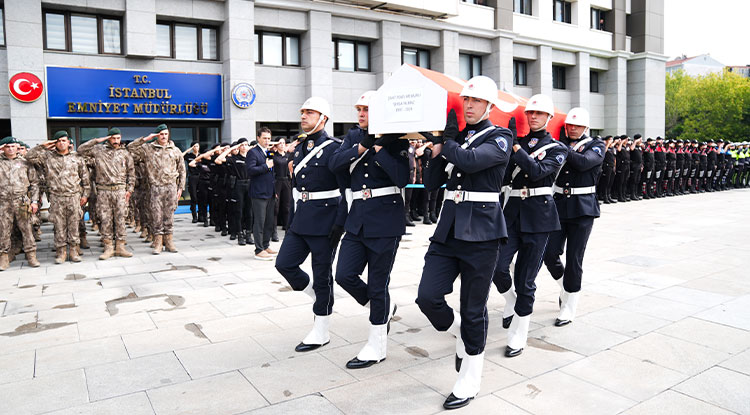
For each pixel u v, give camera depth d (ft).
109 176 27.68
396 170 13.05
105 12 47.06
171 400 11.46
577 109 16.74
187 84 50.06
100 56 46.75
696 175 67.26
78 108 45.39
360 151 12.88
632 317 16.93
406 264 25.86
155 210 29.07
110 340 15.30
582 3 81.61
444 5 61.21
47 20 45.55
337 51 59.21
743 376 12.38
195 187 43.78
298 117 56.34
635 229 36.70
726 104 167.02
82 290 21.08
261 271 24.52
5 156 25.40
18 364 13.56
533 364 13.35
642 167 59.06
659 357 13.62
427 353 14.17
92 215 38.19
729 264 24.79
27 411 11.00
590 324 16.34
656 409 10.86
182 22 50.93
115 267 25.62
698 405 11.00
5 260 25.57
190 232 38.17
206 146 52.70
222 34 51.80
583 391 11.76
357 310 18.12
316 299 14.64
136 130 49.11
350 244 13.64
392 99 12.50
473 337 11.43
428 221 40.96
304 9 54.39
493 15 69.77
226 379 12.53
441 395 11.66
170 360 13.74
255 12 52.70
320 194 14.44
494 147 11.36
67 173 26.50
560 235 16.55
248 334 15.74
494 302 19.16
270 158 29.04
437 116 11.85
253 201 27.27
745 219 41.27
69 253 27.48
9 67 42.37
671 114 182.50
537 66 76.13
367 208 13.34
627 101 89.66
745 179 80.43
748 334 15.19
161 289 21.13
